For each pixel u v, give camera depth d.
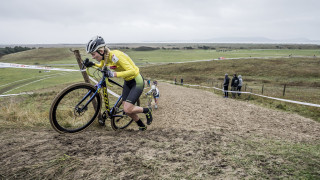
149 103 8.80
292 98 13.71
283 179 1.69
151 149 2.37
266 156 2.23
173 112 7.75
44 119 4.35
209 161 2.05
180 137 3.04
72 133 2.94
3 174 1.75
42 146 2.39
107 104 3.08
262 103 11.10
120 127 3.81
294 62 62.16
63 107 3.63
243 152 2.36
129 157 2.07
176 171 1.81
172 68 64.94
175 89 20.39
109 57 2.62
